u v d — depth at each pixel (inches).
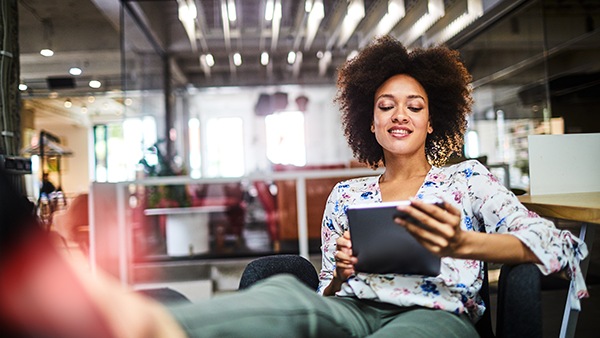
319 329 40.8
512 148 259.8
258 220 290.7
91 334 23.3
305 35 358.9
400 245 43.4
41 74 193.8
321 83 494.6
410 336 41.9
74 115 280.5
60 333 22.6
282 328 38.3
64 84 219.0
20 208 23.9
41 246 23.7
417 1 276.8
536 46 239.6
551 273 46.3
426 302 47.8
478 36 272.1
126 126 288.2
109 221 148.1
